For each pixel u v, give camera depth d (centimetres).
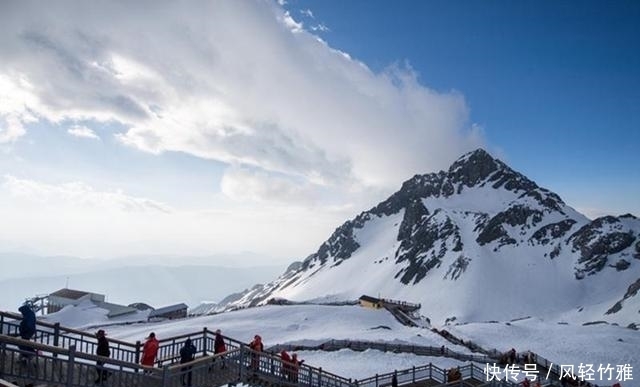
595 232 18988
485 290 16450
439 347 5472
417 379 3753
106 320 9681
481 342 6225
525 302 16012
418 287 17775
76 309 10000
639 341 6347
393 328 7500
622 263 17125
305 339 5512
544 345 6131
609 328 7094
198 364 2127
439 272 18325
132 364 1741
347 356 4994
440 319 14762
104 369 1673
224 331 6694
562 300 16150
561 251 19125
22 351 1511
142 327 7425
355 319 7944
